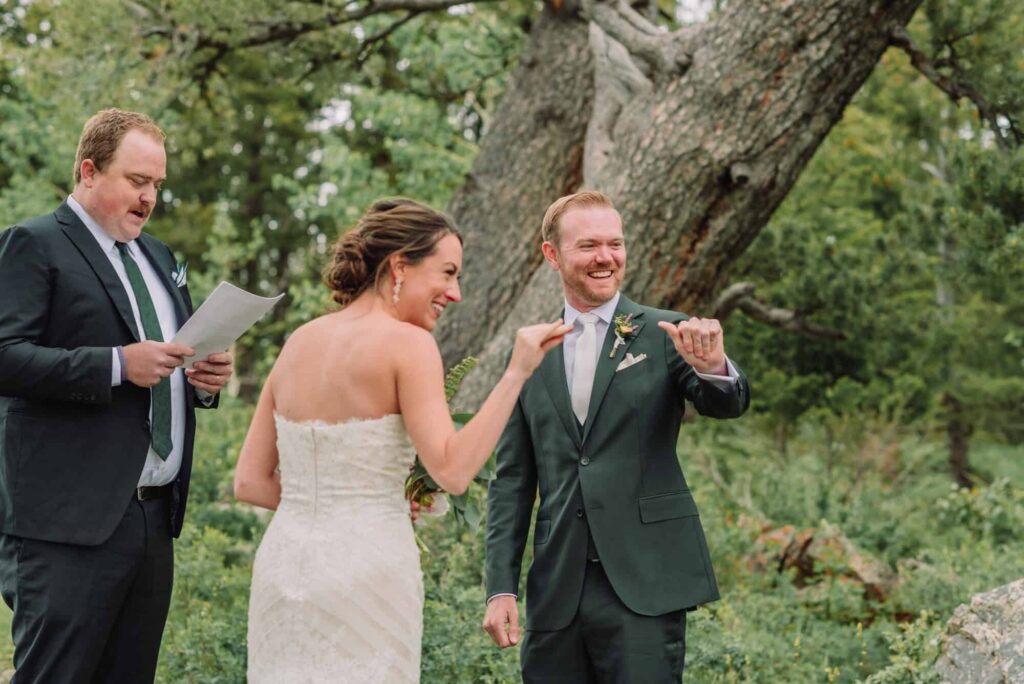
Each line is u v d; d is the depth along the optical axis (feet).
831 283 32.55
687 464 36.40
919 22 32.91
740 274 34.50
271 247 82.99
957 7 23.72
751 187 21.53
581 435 10.84
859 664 16.74
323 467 9.11
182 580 18.90
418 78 41.60
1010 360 45.11
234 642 15.30
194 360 10.72
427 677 14.28
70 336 10.64
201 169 84.07
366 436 9.05
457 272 9.62
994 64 23.89
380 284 9.48
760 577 22.48
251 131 82.07
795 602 20.71
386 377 9.04
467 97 42.47
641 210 21.83
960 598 19.76
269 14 28.99
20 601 10.41
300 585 8.92
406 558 9.20
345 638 8.87
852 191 45.83
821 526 23.82
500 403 8.97
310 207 39.27
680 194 21.63
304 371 9.30
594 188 22.86
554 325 9.23
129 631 11.02
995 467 57.98
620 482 10.59
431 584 16.75
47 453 10.45
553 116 27.50
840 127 41.24
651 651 10.30
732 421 39.63
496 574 11.16
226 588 18.99
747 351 37.58
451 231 9.59
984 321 43.93
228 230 45.52
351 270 9.43
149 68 29.73
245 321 10.53
